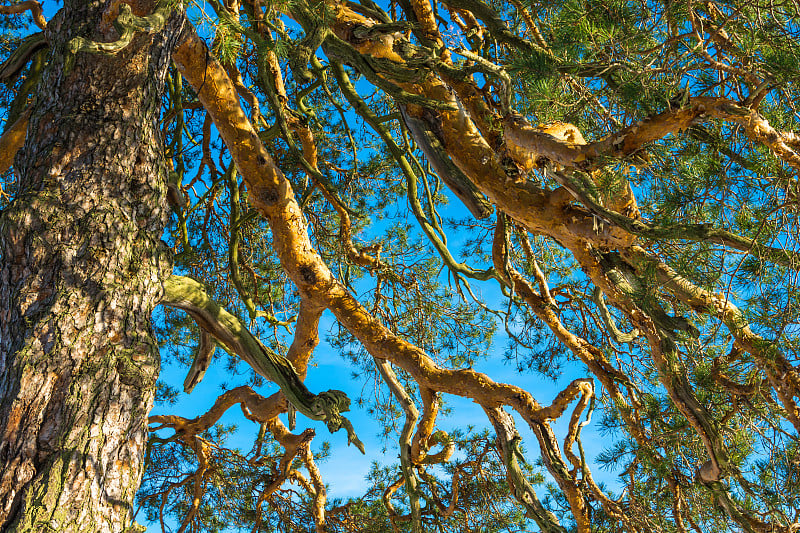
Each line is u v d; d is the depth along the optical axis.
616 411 7.33
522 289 7.61
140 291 4.11
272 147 8.91
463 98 6.14
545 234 5.98
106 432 3.74
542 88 3.90
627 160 4.06
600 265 5.80
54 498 3.45
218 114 5.51
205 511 9.08
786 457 5.46
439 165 6.09
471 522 8.19
